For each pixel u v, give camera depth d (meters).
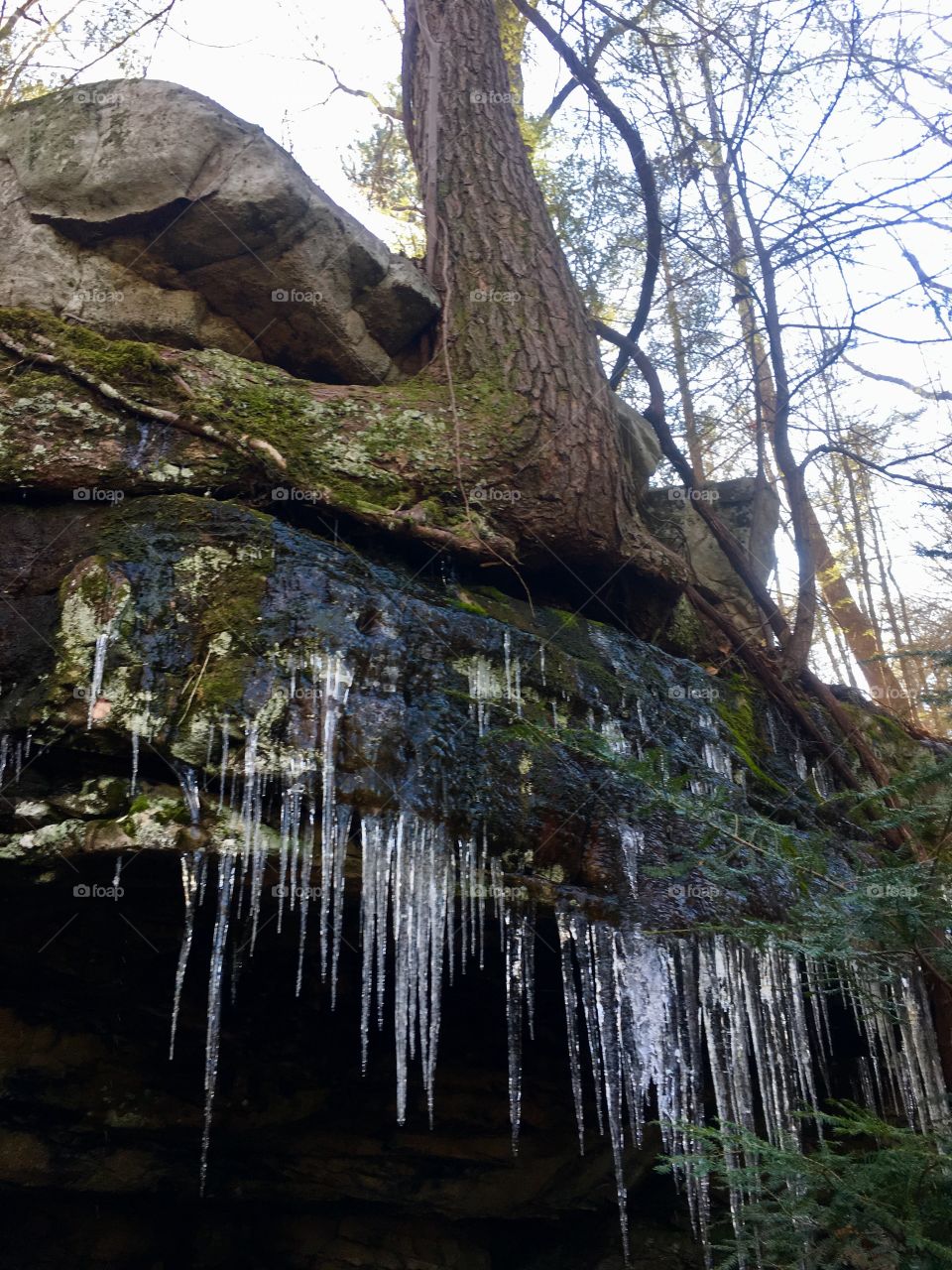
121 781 3.33
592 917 3.64
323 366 5.25
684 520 7.19
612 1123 3.49
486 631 4.16
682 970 3.72
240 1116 4.43
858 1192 2.55
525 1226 5.22
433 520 4.58
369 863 3.36
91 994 4.05
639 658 4.93
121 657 3.41
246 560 3.76
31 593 3.70
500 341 5.33
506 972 3.92
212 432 4.18
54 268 4.58
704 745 4.79
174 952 3.96
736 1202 3.62
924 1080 3.68
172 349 4.54
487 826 3.61
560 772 3.86
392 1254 4.93
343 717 3.55
